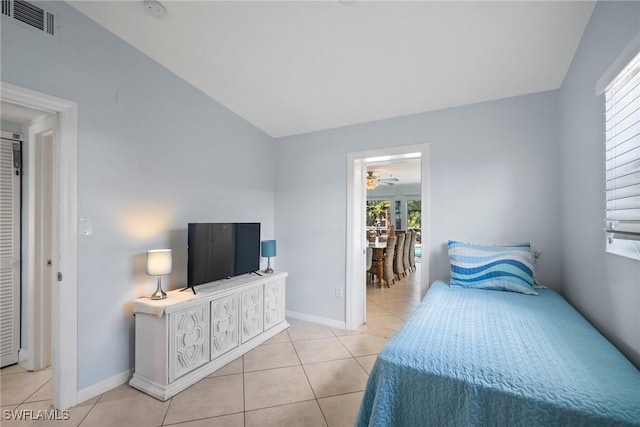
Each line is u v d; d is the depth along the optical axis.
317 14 1.85
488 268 2.26
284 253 3.69
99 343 2.01
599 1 1.55
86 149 1.94
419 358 1.12
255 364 2.44
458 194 2.71
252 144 3.45
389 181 7.79
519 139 2.50
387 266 5.20
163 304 2.01
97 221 2.00
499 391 0.95
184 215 2.64
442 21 1.83
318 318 3.43
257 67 2.45
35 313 2.32
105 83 2.05
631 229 1.26
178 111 2.59
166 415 1.79
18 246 2.43
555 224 2.35
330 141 3.42
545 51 2.00
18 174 2.43
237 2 1.79
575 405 0.85
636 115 1.26
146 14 1.92
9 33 1.62
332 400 1.96
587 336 1.32
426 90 2.57
